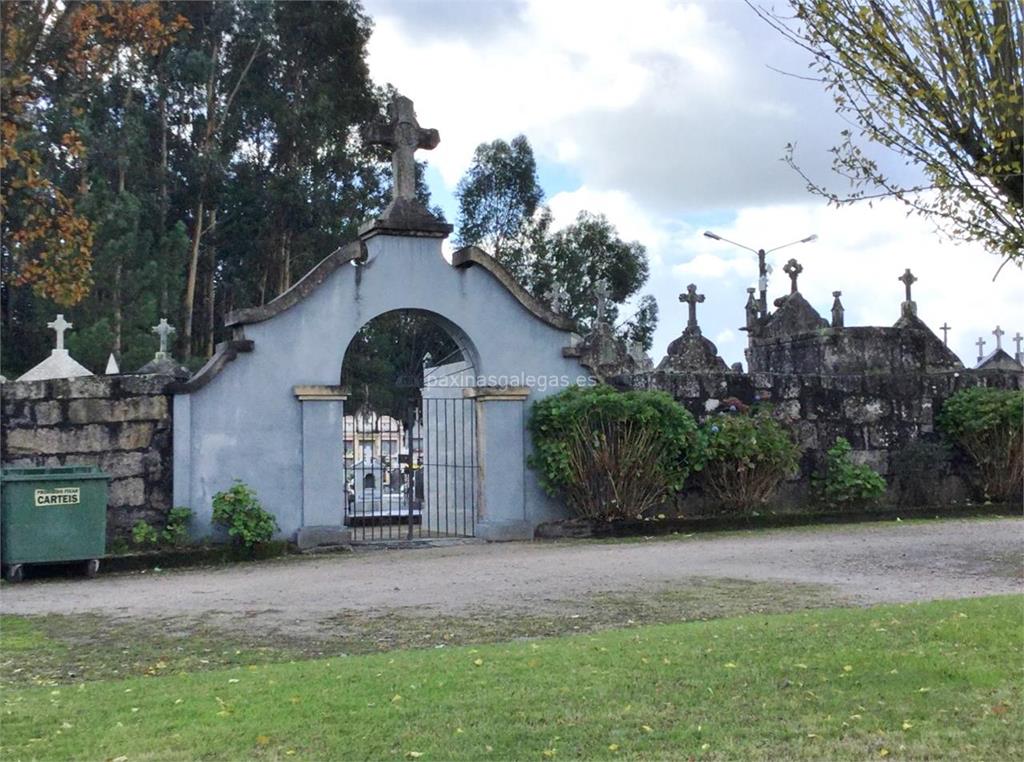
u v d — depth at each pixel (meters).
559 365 16.00
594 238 60.50
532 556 13.13
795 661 6.61
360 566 12.59
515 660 6.86
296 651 7.77
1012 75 5.94
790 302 26.00
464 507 16.36
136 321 40.75
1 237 29.41
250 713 5.70
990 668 6.31
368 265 14.91
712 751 4.98
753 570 11.52
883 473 17.80
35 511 12.01
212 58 46.69
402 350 46.97
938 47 6.07
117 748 5.14
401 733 5.32
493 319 15.62
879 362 19.50
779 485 17.02
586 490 15.43
